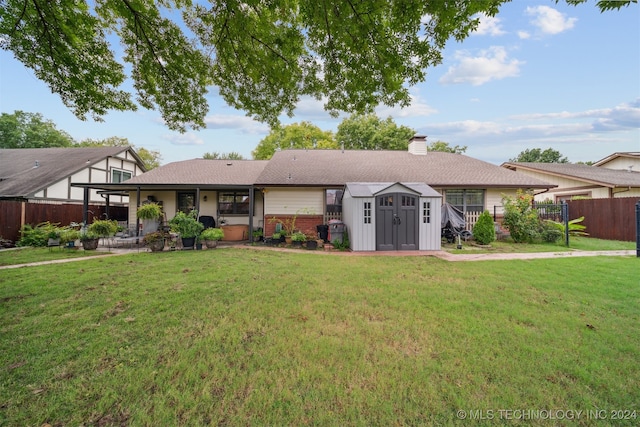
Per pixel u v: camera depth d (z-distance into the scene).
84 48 5.52
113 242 11.71
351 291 4.83
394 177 12.16
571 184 16.17
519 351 2.85
